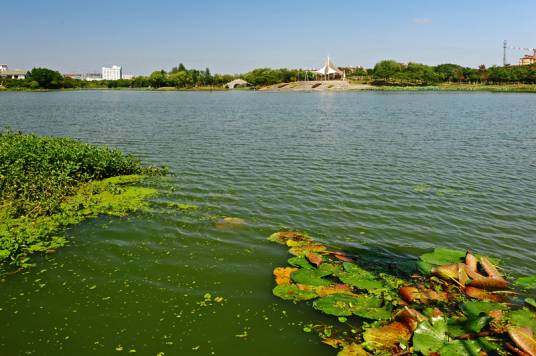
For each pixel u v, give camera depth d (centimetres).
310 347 742
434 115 4922
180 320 809
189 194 1599
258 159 2283
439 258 1044
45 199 1387
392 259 1083
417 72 15150
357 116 4850
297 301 874
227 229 1253
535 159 2322
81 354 712
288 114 5153
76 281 941
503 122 4119
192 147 2662
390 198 1589
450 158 2342
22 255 1055
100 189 1595
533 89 11725
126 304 858
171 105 6981
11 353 710
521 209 1480
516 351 714
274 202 1523
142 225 1265
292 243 1148
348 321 810
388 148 2650
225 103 7600
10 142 1914
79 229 1226
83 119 4462
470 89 12431
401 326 773
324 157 2345
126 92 14175
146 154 2414
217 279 962
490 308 842
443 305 863
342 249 1138
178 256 1071
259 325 798
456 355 696
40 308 838
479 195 1638
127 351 721
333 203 1523
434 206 1504
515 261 1088
